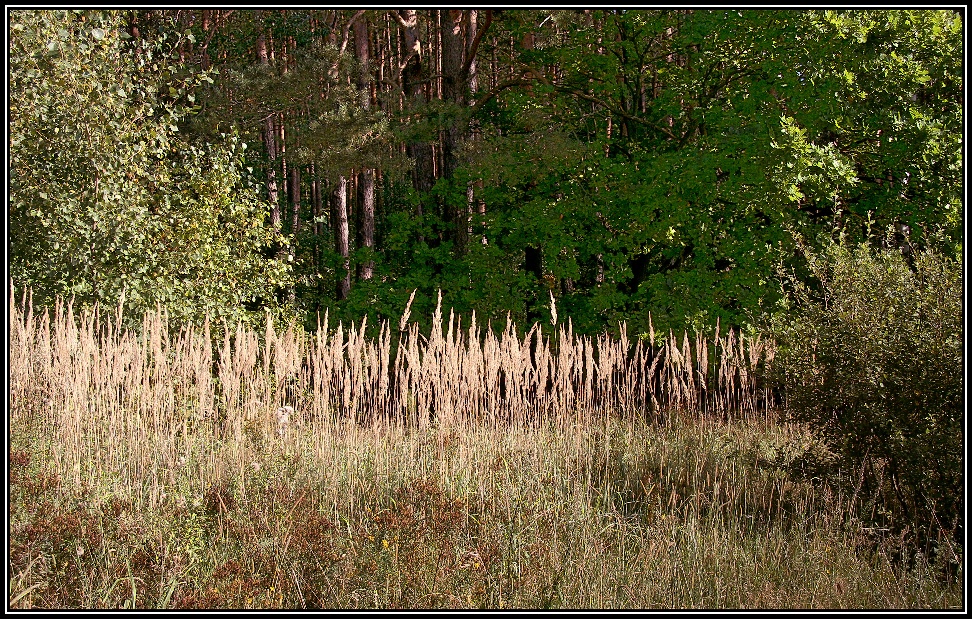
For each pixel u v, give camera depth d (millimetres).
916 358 5105
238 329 6891
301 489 5777
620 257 11852
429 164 14602
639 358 9844
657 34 12805
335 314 12570
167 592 4184
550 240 12055
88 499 5309
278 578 4402
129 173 8172
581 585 4598
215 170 9594
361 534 5059
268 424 6586
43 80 7012
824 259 5828
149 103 8695
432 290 12820
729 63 12352
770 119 10531
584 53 13320
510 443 6941
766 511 6020
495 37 17297
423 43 19688
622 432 7816
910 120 10484
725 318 10742
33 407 6777
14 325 6879
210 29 16688
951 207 9781
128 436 6332
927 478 5105
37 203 7344
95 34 7152
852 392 5254
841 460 5520
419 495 5688
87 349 6359
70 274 7730
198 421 6742
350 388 7461
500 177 12289
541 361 7484
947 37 10484
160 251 8586
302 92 13320
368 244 19750
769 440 7492
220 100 12906
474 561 4723
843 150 11453
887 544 5043
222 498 5309
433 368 6938
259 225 10102
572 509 5715
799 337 5801
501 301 12148
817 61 10656
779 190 10219
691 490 6453
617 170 11633
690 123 12492
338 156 12820
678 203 10922
